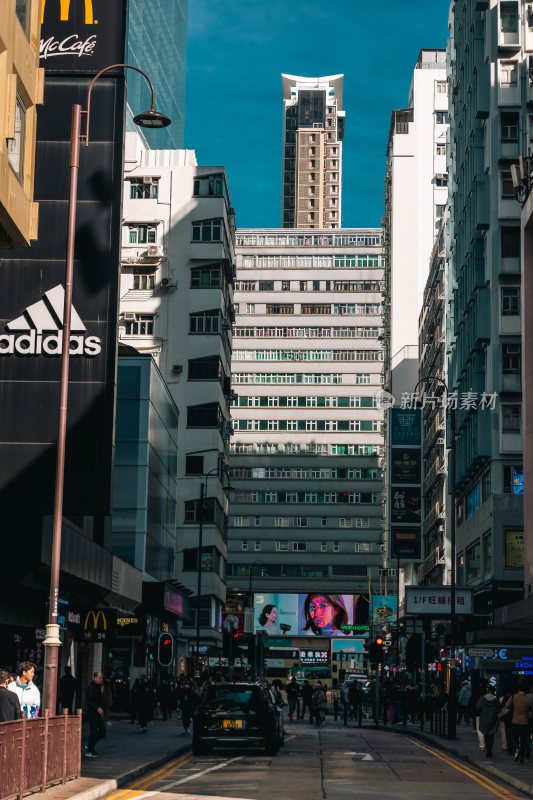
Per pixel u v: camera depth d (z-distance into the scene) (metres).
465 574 68.38
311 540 141.88
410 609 54.16
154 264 87.12
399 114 120.00
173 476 69.81
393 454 89.56
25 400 31.38
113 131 33.03
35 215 24.08
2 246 23.84
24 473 30.98
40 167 32.78
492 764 23.80
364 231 152.00
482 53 64.81
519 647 40.53
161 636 40.72
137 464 56.84
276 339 149.50
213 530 82.62
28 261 32.06
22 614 30.36
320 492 143.50
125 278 87.94
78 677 41.75
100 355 31.66
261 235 152.75
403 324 116.06
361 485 143.38
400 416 89.88
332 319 149.62
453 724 35.59
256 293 151.25
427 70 119.44
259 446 146.00
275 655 128.50
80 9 33.72
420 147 118.31
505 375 59.28
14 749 13.84
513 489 58.34
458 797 17.44
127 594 43.91
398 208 117.56
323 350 149.00
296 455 145.38
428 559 91.69
